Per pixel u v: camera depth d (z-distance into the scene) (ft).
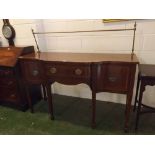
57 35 7.36
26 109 7.31
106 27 6.47
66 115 6.76
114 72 4.95
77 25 6.88
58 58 5.68
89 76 5.15
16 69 6.48
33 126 6.17
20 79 6.74
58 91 8.52
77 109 7.15
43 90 7.96
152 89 6.59
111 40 6.58
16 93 7.00
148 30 5.97
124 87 5.03
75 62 5.07
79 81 5.33
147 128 5.76
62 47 7.52
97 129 5.84
